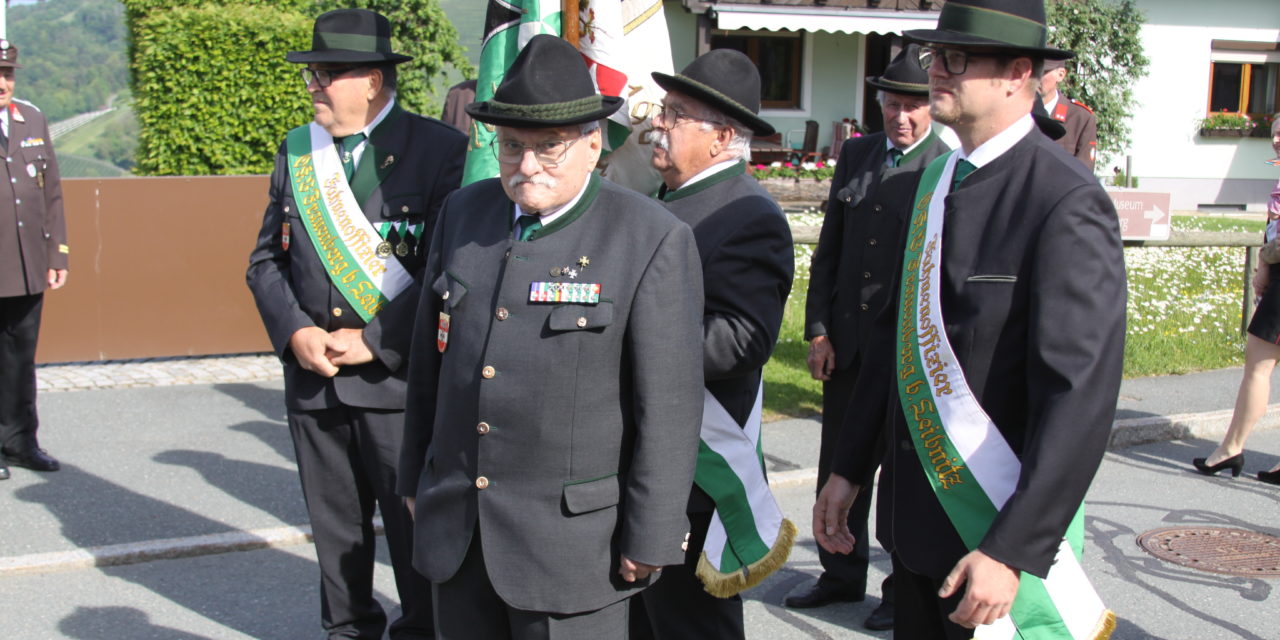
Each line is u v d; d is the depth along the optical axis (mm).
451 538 2646
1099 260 2291
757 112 3268
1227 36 20906
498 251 2652
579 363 2525
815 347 4340
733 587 3070
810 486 5633
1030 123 2479
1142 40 19750
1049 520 2225
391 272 3570
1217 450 5930
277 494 5473
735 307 3080
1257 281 5789
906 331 2555
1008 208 2406
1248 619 4207
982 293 2402
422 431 2854
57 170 5875
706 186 3229
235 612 4219
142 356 7988
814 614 4258
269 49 12422
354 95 3564
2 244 5566
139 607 4234
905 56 4066
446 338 2680
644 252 2557
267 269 3723
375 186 3611
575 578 2539
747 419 3217
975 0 2385
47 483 5578
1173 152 21000
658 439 2516
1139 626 4141
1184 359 8117
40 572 4523
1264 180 21375
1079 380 2229
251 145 12680
